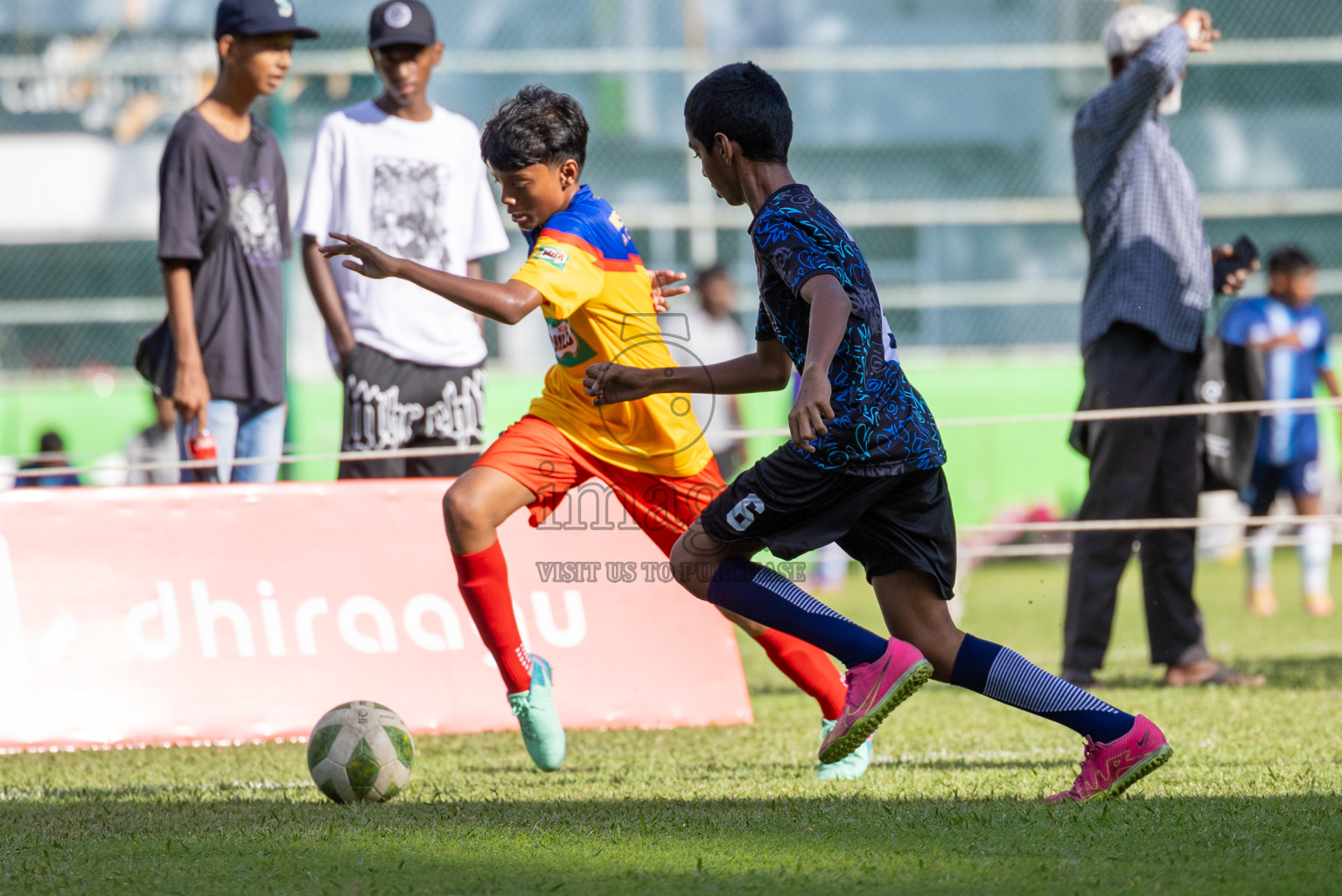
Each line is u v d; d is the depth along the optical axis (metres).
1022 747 15.47
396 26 19.39
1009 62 44.44
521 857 9.45
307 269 19.64
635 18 48.47
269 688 17.33
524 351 43.84
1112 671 23.42
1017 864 8.96
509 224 42.19
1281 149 50.19
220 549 17.47
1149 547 20.98
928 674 10.86
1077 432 21.42
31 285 43.34
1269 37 50.00
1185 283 20.66
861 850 9.49
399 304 19.64
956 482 46.12
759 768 14.38
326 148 19.69
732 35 49.56
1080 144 21.19
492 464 13.91
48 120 43.44
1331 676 21.36
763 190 11.44
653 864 9.13
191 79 44.00
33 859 9.70
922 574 11.39
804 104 48.84
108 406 42.41
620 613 18.11
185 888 8.68
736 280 44.38
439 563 17.91
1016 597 39.72
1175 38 20.12
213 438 19.28
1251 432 21.77
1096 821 10.34
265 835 10.47
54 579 17.06
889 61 44.06
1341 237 47.12
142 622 17.17
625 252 13.99
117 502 17.36
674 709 17.98
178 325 18.75
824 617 11.02
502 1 47.75
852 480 10.75
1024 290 46.34
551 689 14.37
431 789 13.13
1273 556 52.12
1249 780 12.34
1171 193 20.69
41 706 16.72
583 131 14.21
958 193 49.16
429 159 19.86
